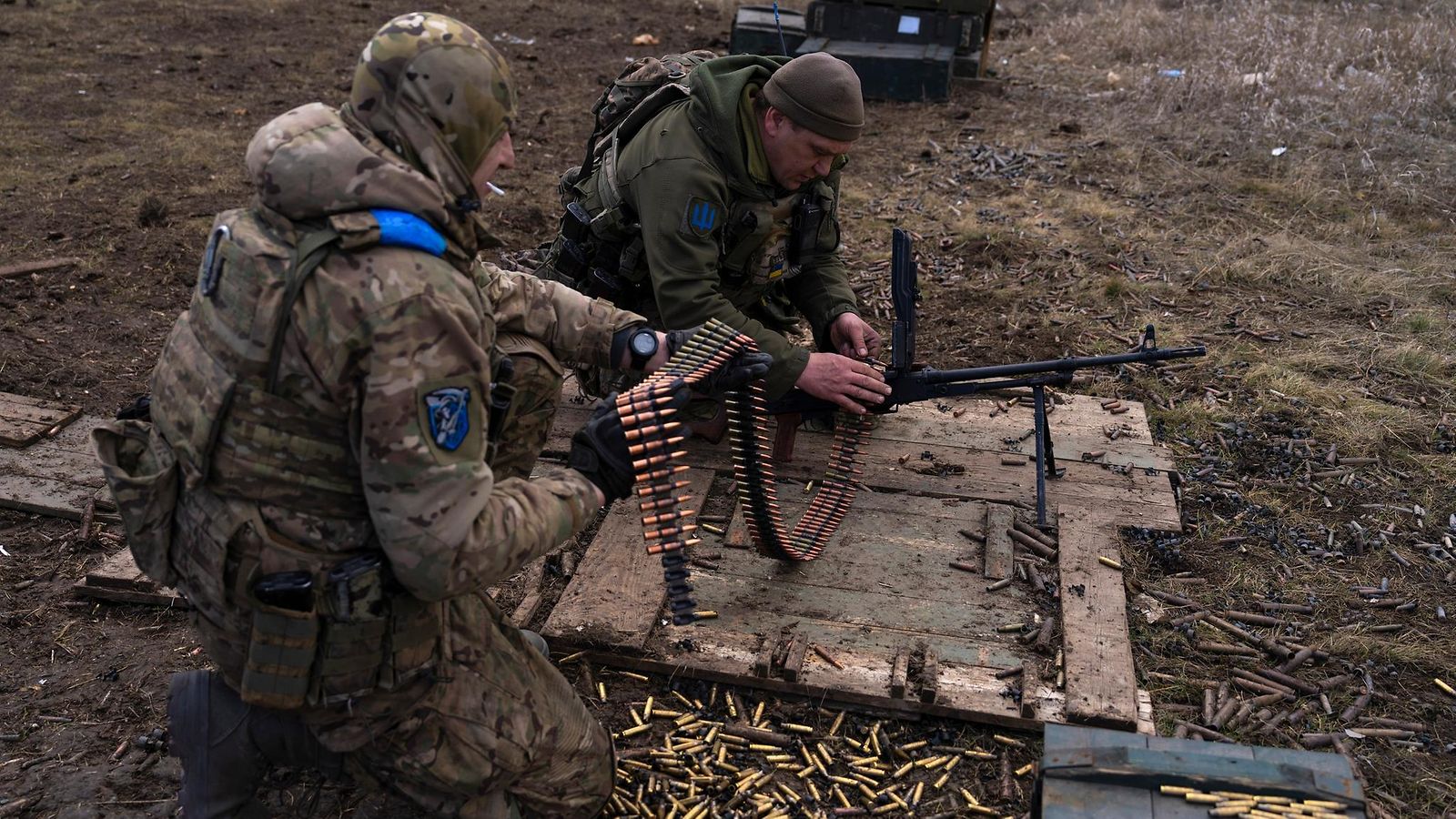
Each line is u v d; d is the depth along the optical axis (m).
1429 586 3.68
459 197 2.08
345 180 1.94
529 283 2.75
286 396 1.96
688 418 4.23
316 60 10.16
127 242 6.23
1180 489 4.18
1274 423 4.64
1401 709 3.18
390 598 2.08
